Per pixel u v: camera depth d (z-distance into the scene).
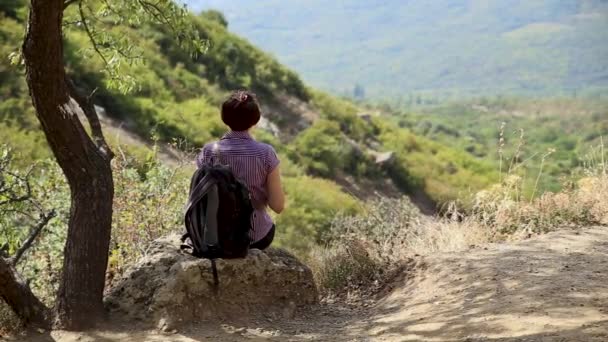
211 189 6.36
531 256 7.91
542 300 6.23
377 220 12.98
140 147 25.62
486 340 5.43
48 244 9.37
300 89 49.22
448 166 48.84
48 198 9.89
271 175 6.75
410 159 46.38
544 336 5.29
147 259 6.63
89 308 6.16
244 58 48.38
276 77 48.97
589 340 5.09
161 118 31.89
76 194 6.31
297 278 7.21
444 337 5.69
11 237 8.98
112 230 8.96
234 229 6.43
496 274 7.31
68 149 6.23
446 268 7.89
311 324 6.74
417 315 6.60
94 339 5.92
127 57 8.71
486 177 49.25
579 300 6.15
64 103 6.15
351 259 9.03
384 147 47.78
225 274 6.54
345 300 8.16
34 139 24.83
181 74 41.22
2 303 6.50
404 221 11.74
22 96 28.25
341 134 43.94
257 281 6.80
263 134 38.12
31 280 9.26
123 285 6.52
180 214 9.51
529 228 9.58
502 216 9.88
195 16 49.84
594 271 7.14
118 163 9.77
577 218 9.84
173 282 6.25
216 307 6.48
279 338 6.11
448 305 6.68
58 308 6.16
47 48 5.89
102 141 6.74
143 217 9.20
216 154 6.73
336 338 6.11
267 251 7.30
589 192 10.67
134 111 31.53
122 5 8.47
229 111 6.72
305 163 38.66
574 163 25.89
